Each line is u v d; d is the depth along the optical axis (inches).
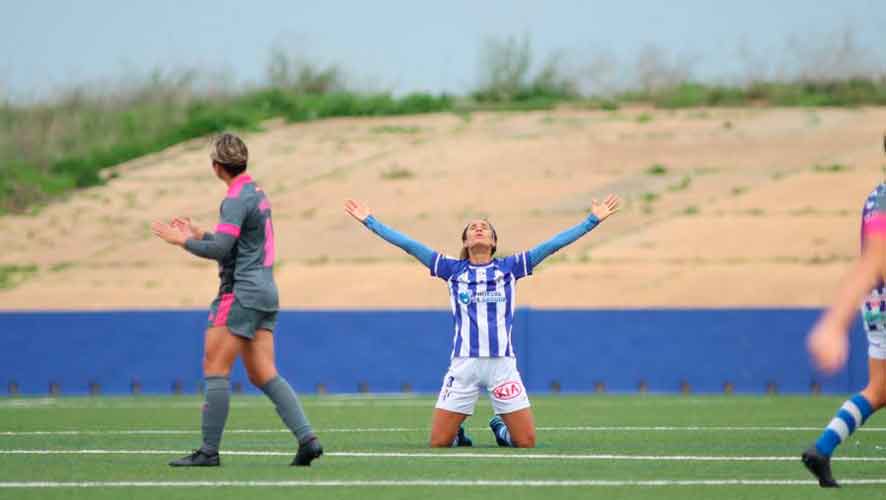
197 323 3319.4
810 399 2883.9
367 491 1085.8
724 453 1450.5
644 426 1975.9
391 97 7785.4
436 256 1541.6
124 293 4840.1
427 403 2743.6
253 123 7416.3
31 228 5807.1
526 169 6304.1
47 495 1063.0
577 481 1155.3
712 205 5482.3
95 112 7509.8
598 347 3255.4
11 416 2306.8
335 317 3287.4
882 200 986.7
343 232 5467.5
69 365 3326.8
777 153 6343.5
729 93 7436.0
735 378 3223.4
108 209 6082.7
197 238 1259.8
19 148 6934.1
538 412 2384.4
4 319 3344.0
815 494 1067.3
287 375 3280.0
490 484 1131.9
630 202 5684.1
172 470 1243.2
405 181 6215.6
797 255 4781.0
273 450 1499.8
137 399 3048.7
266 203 1257.4
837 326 634.2
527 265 1537.9
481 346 1523.1
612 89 7755.9
